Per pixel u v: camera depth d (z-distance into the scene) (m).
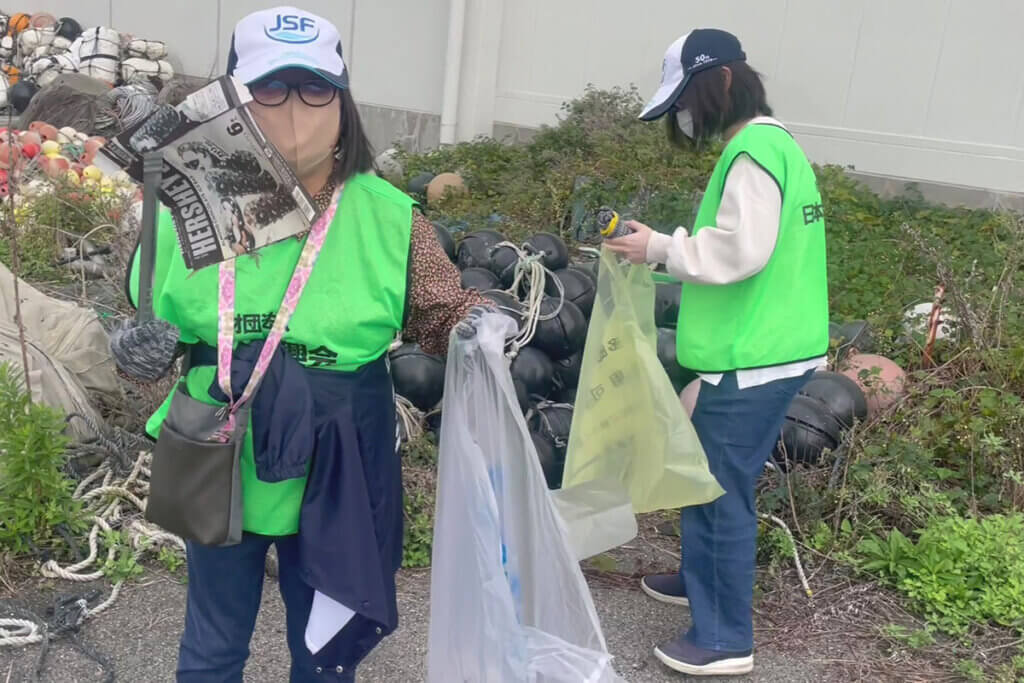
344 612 2.39
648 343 3.37
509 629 2.55
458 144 11.93
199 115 2.11
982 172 9.82
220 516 2.31
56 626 3.52
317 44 2.24
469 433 2.53
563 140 10.89
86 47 14.90
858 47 10.35
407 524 4.23
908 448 4.71
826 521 4.50
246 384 2.30
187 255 2.23
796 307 3.22
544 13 12.40
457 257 6.12
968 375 5.50
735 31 11.05
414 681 3.39
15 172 7.97
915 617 3.96
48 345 4.88
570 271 5.51
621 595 4.03
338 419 2.38
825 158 10.67
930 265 7.28
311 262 2.31
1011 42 9.55
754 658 3.66
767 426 3.28
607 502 3.35
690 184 9.00
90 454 4.55
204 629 2.55
